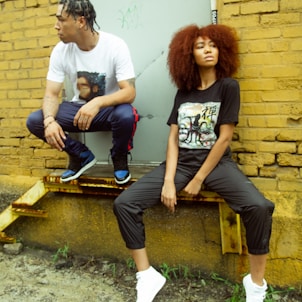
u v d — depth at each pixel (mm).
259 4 2654
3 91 3551
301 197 2684
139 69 3242
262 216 2250
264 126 2736
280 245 2693
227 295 2715
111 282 2936
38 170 3488
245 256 2789
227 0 2732
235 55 2596
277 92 2682
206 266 2918
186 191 2512
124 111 2641
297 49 2605
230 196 2404
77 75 2855
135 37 3227
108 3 3281
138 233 2441
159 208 2988
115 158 2818
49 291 2840
